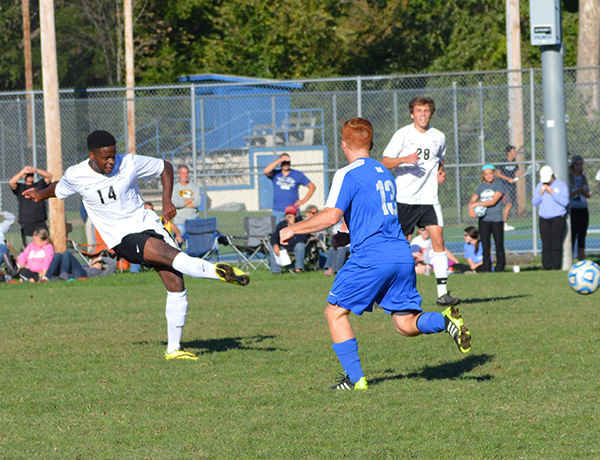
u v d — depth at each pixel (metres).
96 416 17.00
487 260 50.19
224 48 141.38
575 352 22.58
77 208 74.44
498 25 131.25
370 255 18.16
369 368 21.59
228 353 24.16
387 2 144.50
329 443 14.55
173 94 100.62
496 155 75.31
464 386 18.80
